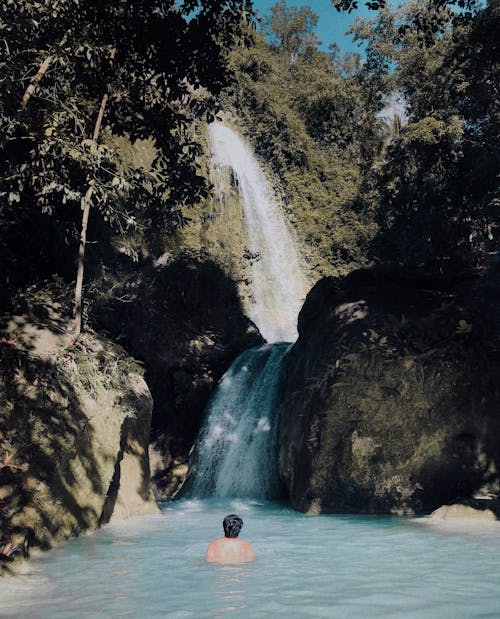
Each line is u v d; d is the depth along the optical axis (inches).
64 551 246.7
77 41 327.3
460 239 1059.9
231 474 534.3
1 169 343.3
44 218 475.5
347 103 1637.6
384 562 217.6
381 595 167.5
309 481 395.2
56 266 502.9
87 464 303.4
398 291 456.4
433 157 1115.3
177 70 456.1
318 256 1316.4
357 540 273.1
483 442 361.7
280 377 551.8
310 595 167.8
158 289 684.1
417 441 363.9
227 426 570.6
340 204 1395.2
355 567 209.0
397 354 373.4
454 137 1058.1
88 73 387.5
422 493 373.4
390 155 1222.3
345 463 375.2
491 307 416.2
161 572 203.9
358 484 376.2
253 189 1263.5
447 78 1151.0
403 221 1135.6
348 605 156.6
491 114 973.2
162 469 605.0
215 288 775.7
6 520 230.7
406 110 1407.5
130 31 407.5
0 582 186.2
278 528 320.8
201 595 169.8
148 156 874.1
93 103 438.3
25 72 294.0
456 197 1061.1
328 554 237.0
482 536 273.6
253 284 1098.1
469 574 194.9
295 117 1491.1
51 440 275.7
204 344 672.4
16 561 210.5
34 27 286.7
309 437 398.6
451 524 314.8
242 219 1155.9
